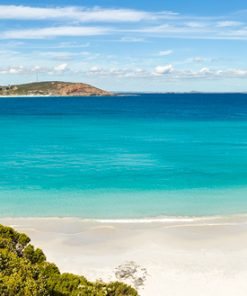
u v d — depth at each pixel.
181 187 36.03
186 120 106.69
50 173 41.03
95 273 18.73
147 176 40.09
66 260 20.33
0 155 51.34
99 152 53.97
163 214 28.39
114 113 135.75
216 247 22.41
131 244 22.72
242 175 40.75
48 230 24.89
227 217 27.81
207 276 18.66
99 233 24.47
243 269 19.55
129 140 66.25
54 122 100.06
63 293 11.98
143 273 18.75
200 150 56.16
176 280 18.14
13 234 14.51
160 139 67.81
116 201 31.52
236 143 63.19
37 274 10.96
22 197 32.41
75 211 28.86
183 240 23.42
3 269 10.32
